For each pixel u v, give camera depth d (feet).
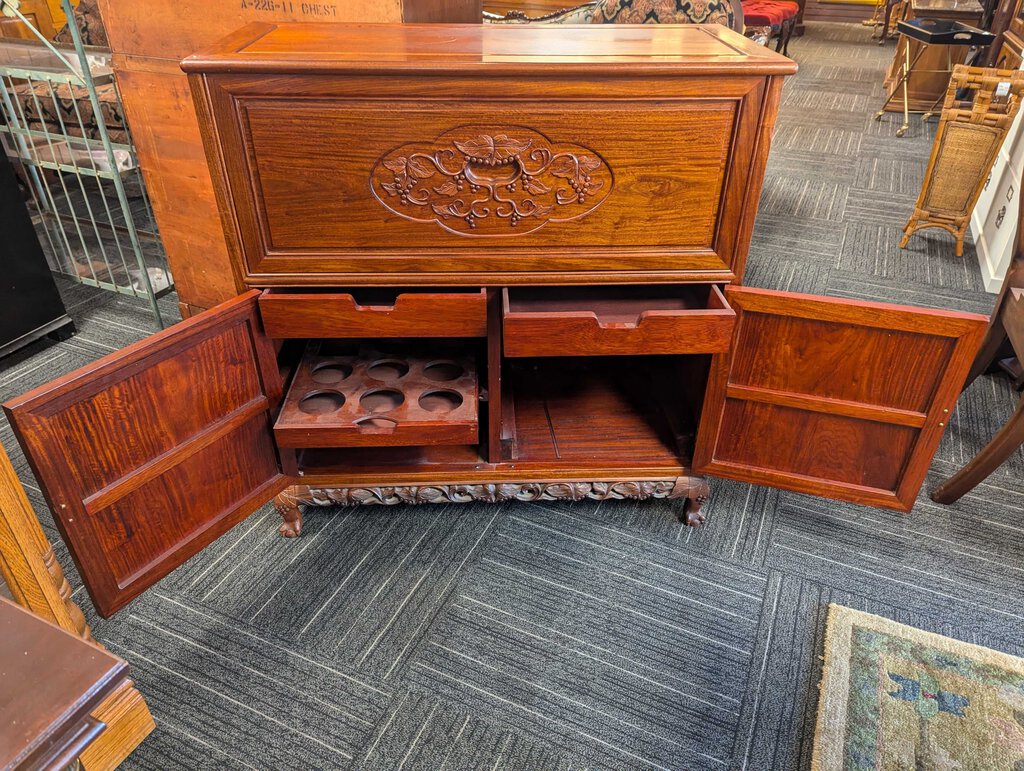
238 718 3.94
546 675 4.19
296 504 4.99
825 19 24.64
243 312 4.10
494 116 3.74
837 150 12.88
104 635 4.39
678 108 3.77
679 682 4.16
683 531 5.25
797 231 9.93
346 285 4.21
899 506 4.77
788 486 4.89
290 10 5.21
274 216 4.01
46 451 3.33
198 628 4.45
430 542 5.11
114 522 3.78
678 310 4.35
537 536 5.18
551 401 5.67
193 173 6.16
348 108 3.69
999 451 5.09
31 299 7.09
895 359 4.25
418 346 5.23
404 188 3.94
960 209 8.96
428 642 4.38
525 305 4.50
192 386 3.97
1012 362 6.97
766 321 4.31
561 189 3.98
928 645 4.34
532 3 15.57
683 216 4.11
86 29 9.75
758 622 4.54
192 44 5.51
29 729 1.64
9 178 6.63
